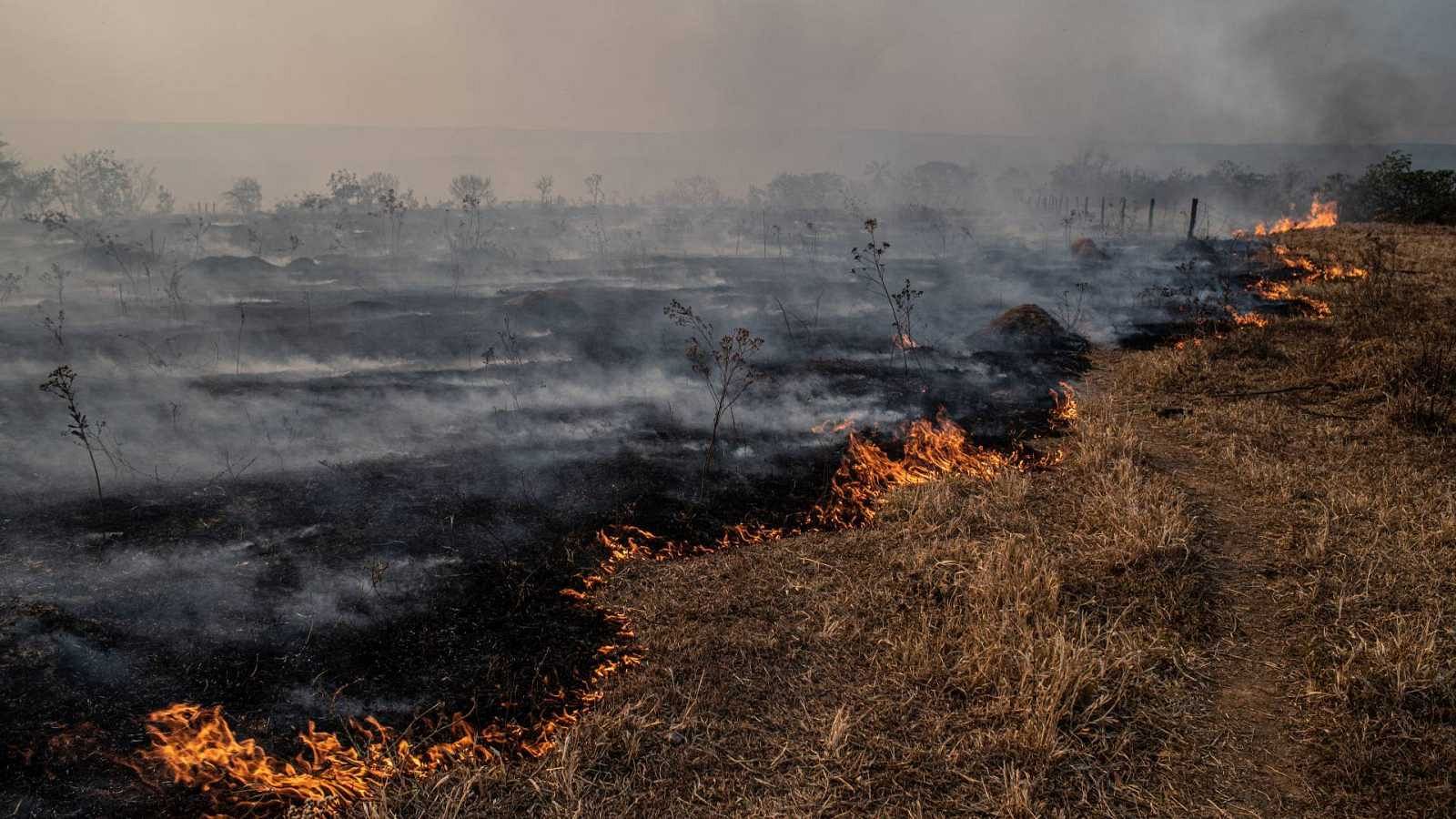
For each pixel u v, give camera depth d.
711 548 6.80
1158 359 12.38
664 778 4.27
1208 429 9.38
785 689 4.99
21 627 5.01
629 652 5.33
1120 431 9.09
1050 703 4.62
